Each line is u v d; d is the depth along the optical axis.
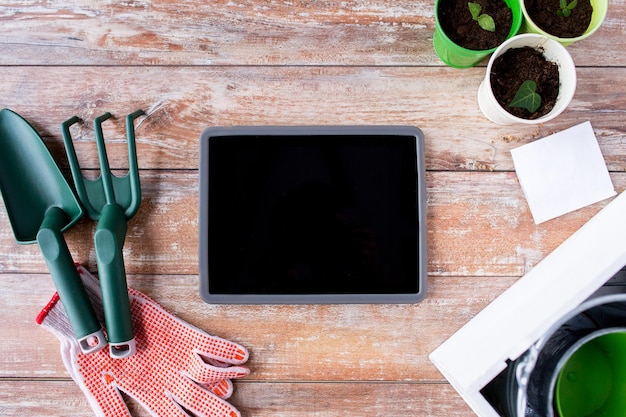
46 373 0.84
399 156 0.79
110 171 0.82
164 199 0.84
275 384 0.84
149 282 0.84
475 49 0.78
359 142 0.79
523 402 0.57
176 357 0.83
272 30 0.84
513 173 0.83
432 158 0.84
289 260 0.79
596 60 0.83
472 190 0.83
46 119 0.84
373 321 0.84
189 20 0.84
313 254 0.79
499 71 0.78
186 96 0.84
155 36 0.84
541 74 0.77
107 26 0.84
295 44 0.84
